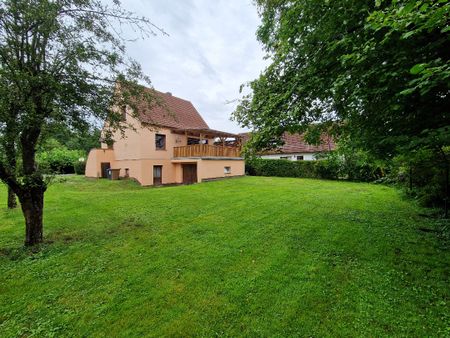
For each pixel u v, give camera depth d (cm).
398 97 331
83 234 516
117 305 286
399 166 747
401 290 298
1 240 489
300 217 623
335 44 328
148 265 379
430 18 190
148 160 1559
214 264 379
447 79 242
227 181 1468
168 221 605
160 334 241
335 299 286
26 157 454
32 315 273
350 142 510
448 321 243
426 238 462
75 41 449
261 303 283
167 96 1928
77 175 1881
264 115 467
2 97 368
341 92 384
